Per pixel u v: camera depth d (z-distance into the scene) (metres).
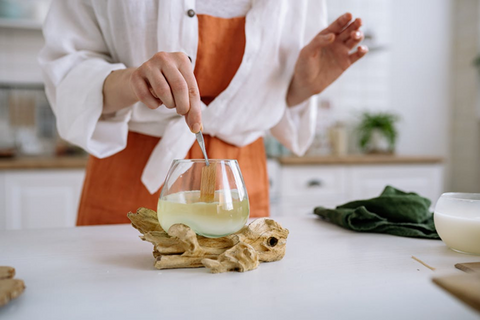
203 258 0.51
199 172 0.51
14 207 1.90
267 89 0.90
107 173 0.89
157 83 0.56
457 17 2.91
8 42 2.36
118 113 0.84
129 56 0.87
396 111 2.88
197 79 0.87
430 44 2.90
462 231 0.56
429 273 0.49
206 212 0.50
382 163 2.32
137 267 0.51
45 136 2.47
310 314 0.37
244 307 0.39
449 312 0.38
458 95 2.93
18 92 2.40
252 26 0.85
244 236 0.53
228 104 0.87
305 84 0.92
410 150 2.92
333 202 2.26
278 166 2.19
